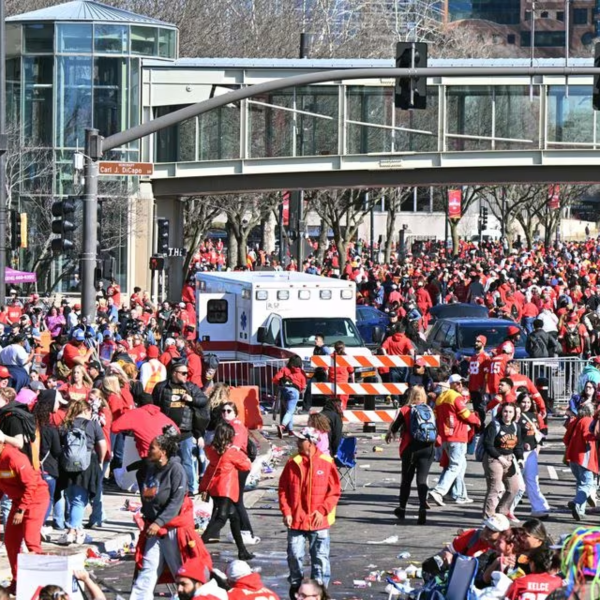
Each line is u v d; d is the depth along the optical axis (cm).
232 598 2920
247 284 8656
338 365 7425
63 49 14225
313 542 3800
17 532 3725
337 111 14000
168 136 14288
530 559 3070
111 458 5453
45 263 14175
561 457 6669
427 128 13938
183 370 5116
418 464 5041
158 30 14412
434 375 6250
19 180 13900
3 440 3694
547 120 13850
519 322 11344
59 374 6162
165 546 3566
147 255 14325
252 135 14138
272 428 7606
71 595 3253
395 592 3672
